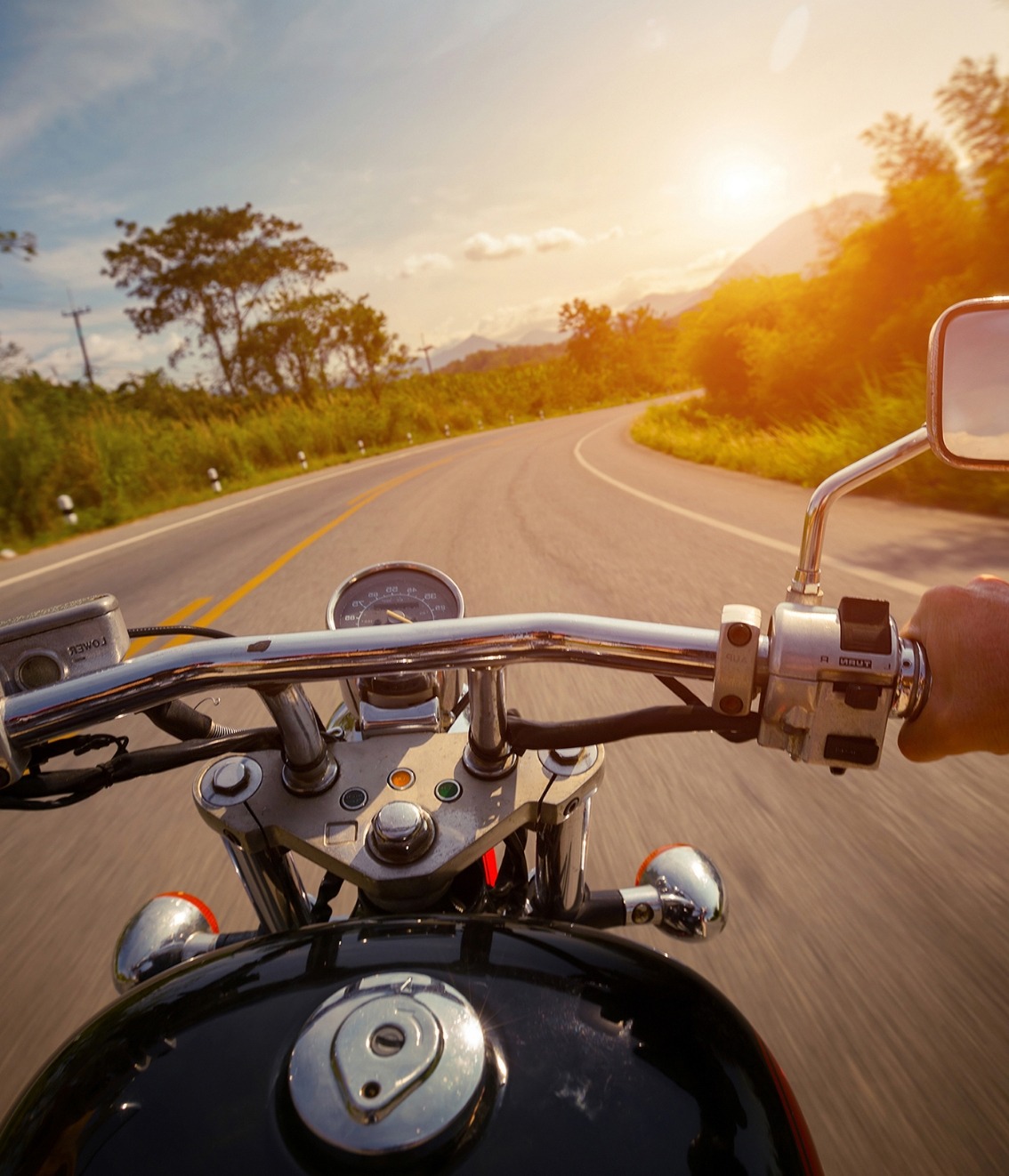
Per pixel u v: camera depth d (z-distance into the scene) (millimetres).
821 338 15961
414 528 9258
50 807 959
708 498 9484
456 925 805
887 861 2436
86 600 903
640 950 798
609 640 865
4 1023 2086
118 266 42906
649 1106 648
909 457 967
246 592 6746
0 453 14062
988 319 969
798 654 750
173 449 20703
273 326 44438
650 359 88625
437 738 1176
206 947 1259
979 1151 1530
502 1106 625
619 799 2855
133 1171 609
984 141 11227
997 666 706
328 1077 610
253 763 1143
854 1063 1740
